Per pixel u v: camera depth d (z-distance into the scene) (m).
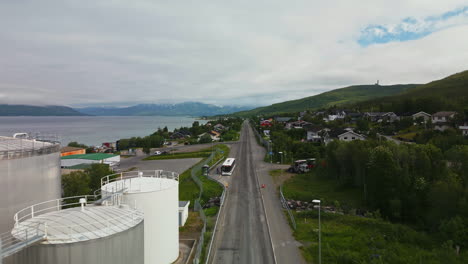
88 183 30.78
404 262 19.59
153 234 17.62
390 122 90.88
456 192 25.41
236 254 20.64
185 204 28.62
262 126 134.00
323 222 27.06
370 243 22.45
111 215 12.48
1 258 8.52
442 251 20.73
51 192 17.47
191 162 66.31
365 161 35.06
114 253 11.21
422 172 30.77
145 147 91.56
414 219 28.50
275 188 39.59
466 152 28.92
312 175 45.72
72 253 10.20
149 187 18.50
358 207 32.22
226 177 46.41
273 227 25.78
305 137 84.88
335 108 162.12
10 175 14.58
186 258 19.89
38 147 17.31
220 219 27.98
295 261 19.56
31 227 10.82
